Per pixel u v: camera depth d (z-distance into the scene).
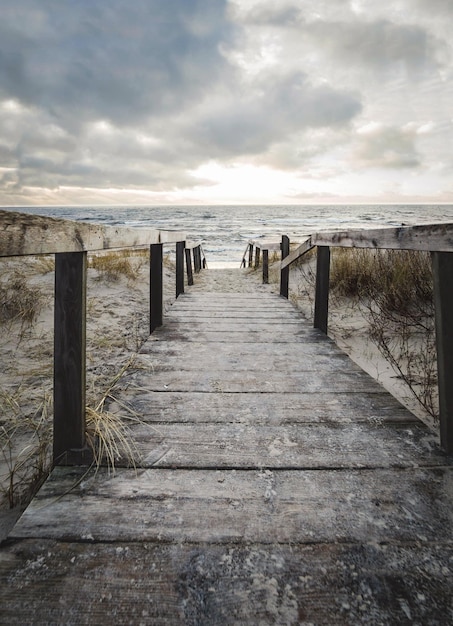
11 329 3.68
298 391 2.12
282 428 1.70
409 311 3.38
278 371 2.43
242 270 11.28
